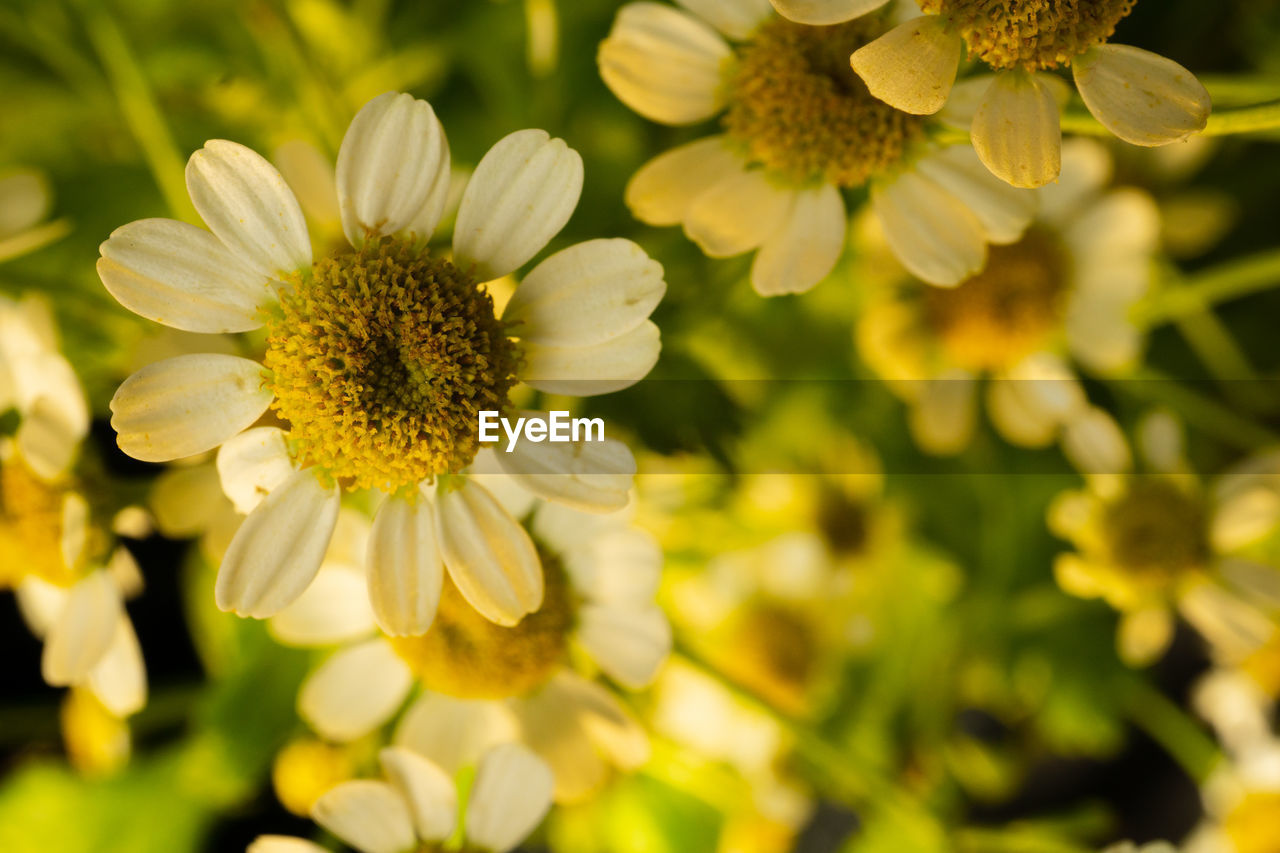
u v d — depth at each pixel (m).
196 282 0.08
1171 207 0.11
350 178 0.08
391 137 0.08
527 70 0.11
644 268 0.08
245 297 0.08
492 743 0.09
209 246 0.08
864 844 0.11
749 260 0.10
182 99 0.10
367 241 0.08
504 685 0.09
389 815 0.09
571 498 0.08
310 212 0.09
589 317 0.08
